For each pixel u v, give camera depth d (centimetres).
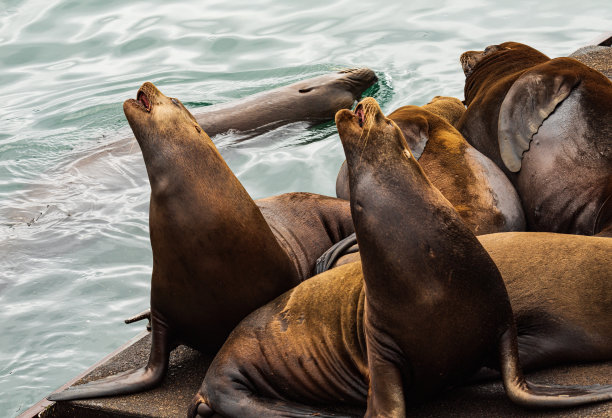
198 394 1568
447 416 1429
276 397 1546
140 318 1981
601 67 3216
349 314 1517
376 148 1424
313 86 3953
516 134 2220
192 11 5278
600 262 1507
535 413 1373
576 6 4756
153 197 1662
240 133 3691
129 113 1689
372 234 1382
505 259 1547
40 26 5119
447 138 2394
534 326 1497
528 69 2370
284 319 1587
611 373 1448
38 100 4172
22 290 2509
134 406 1653
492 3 4969
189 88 4194
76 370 2102
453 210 1416
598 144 2122
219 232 1634
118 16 5219
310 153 3369
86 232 2861
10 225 2923
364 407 1514
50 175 3356
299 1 5359
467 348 1362
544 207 2170
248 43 4725
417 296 1345
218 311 1683
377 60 4291
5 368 2131
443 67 4081
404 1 5172
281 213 2130
